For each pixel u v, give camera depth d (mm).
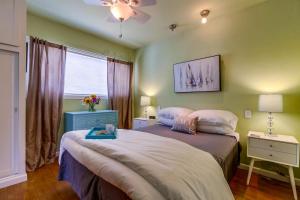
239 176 2293
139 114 4281
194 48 3141
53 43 2857
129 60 4285
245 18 2516
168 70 3609
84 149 1545
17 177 2092
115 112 3557
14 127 2105
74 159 1686
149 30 3260
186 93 3273
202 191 995
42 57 2711
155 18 2770
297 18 2102
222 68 2770
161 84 3762
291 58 2143
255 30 2428
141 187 927
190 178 1014
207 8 2488
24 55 2135
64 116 3137
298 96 2092
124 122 4117
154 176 968
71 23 2998
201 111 2740
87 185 1384
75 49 3252
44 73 2744
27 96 2551
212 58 2838
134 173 1056
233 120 2447
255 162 2420
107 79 3748
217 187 1128
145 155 1233
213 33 2873
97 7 2482
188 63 3180
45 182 2131
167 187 896
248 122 2502
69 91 3264
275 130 2248
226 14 2684
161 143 1546
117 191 1090
